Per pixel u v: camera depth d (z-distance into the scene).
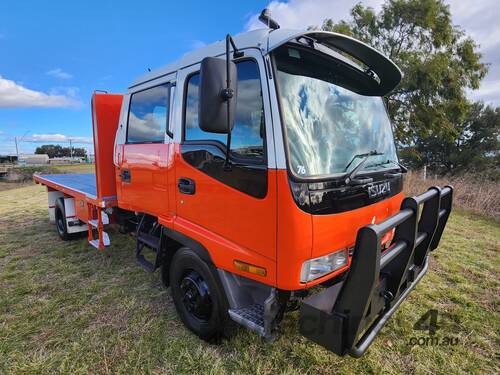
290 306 2.37
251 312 2.28
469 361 2.52
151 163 3.05
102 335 2.86
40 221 7.53
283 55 2.09
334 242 2.09
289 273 1.94
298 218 1.89
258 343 2.65
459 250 5.13
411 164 18.55
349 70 2.62
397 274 2.15
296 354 2.53
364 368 2.41
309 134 2.12
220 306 2.45
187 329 2.90
